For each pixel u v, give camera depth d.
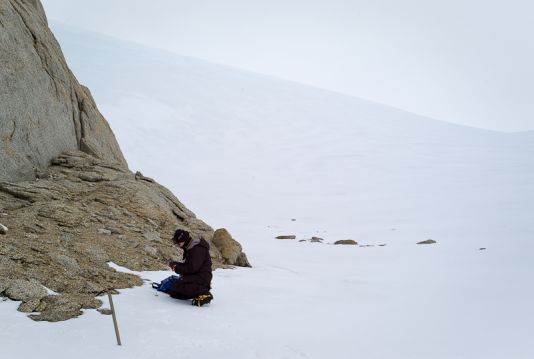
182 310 6.88
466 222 29.06
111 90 77.75
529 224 25.94
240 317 7.06
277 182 52.97
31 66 12.77
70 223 9.44
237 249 12.08
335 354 5.93
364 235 26.58
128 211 11.27
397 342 6.65
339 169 58.94
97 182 12.57
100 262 8.22
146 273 8.61
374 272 13.05
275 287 9.55
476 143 75.81
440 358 6.12
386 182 52.25
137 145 61.38
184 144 64.88
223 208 40.25
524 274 12.62
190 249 7.46
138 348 5.19
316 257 16.16
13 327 5.27
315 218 36.00
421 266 14.34
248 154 64.50
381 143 73.69
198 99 83.50
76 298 6.38
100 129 15.95
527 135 82.88
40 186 10.94
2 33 11.98
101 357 4.84
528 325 7.78
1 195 9.96
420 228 28.11
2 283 6.26
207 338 5.80
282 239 23.78
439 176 54.22
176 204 13.47
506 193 41.84
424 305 9.07
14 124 11.59
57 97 13.84
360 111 94.12
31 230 8.53
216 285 9.03
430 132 83.94
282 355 5.59
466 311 8.66
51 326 5.47
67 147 13.89
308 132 77.56
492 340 6.97
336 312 8.09
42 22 15.43
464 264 14.64
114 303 6.64
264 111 84.62
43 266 7.18
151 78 88.06
